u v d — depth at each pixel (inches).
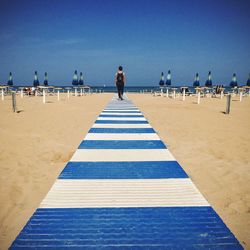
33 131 266.5
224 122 339.6
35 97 967.6
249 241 86.0
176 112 449.7
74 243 79.9
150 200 107.3
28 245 79.0
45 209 99.7
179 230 86.7
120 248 77.3
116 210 99.0
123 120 328.5
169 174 136.3
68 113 420.8
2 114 402.3
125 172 138.6
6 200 114.7
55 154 184.9
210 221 92.5
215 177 142.8
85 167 146.0
